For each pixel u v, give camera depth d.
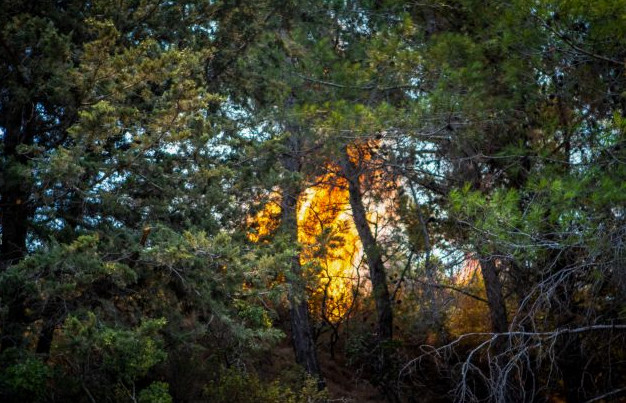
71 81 9.73
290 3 14.13
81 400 9.46
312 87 13.31
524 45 10.13
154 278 10.44
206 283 10.28
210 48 12.75
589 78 10.48
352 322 19.69
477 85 11.01
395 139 12.64
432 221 14.29
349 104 12.14
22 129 10.88
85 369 9.27
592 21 9.18
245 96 13.73
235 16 13.28
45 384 8.68
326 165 15.84
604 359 12.73
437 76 11.75
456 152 13.27
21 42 9.78
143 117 9.93
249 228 12.41
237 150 12.32
